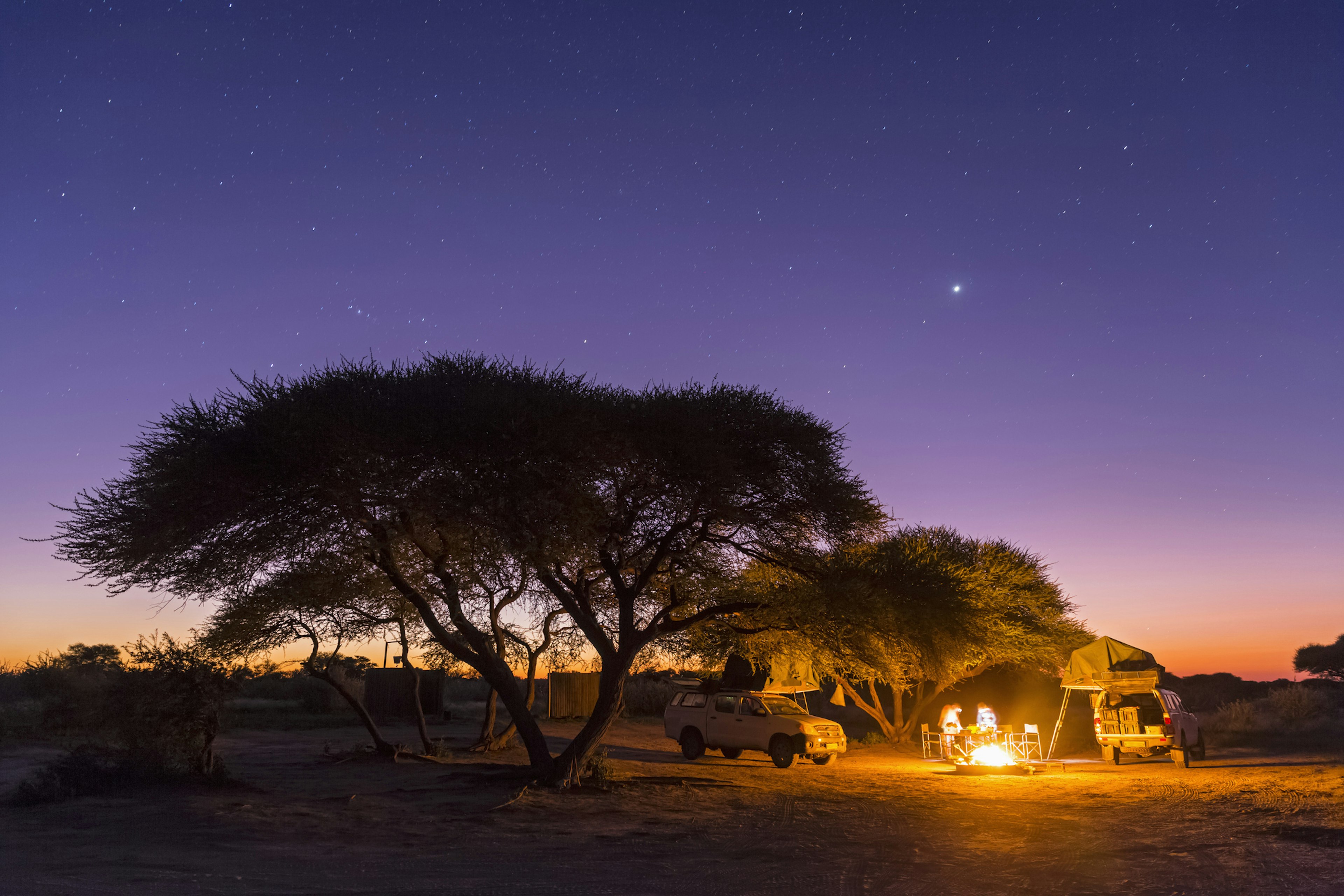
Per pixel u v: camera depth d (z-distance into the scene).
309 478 14.90
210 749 17.62
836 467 19.09
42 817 13.28
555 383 17.55
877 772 23.67
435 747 25.12
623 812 15.12
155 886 8.63
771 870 10.04
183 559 15.35
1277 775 20.41
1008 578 29.86
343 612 20.78
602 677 19.02
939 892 8.78
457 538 16.00
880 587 20.25
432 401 16.03
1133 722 25.06
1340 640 80.00
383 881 9.20
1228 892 8.55
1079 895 8.52
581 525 15.98
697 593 20.27
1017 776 22.27
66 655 32.62
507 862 10.46
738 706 26.67
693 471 17.05
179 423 15.33
